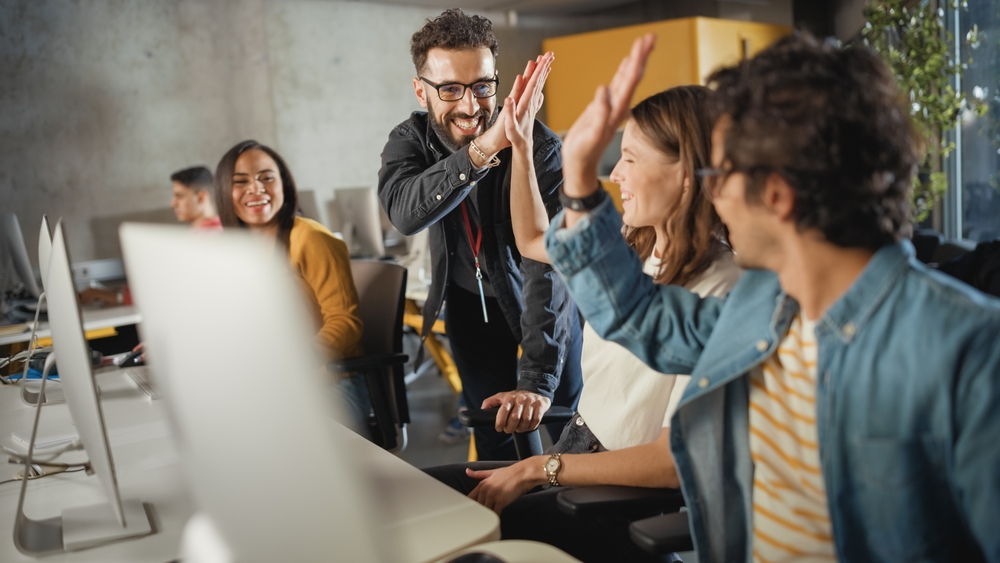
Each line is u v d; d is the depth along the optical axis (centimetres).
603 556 140
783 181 81
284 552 62
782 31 709
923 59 405
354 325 243
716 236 130
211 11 589
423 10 689
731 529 102
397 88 679
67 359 97
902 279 84
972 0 423
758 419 99
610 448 143
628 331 110
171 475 126
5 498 121
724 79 88
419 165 226
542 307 201
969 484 78
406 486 115
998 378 76
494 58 214
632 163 136
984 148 422
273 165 257
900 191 83
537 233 186
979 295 82
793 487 96
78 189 547
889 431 84
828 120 78
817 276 86
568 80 700
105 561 95
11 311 361
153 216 575
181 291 60
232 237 58
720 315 103
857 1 620
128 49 559
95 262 547
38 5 526
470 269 234
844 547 90
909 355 82
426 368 509
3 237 519
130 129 563
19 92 524
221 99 598
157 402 177
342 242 256
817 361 89
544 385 200
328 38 641
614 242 106
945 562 85
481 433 240
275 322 57
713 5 763
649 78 664
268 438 59
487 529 99
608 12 808
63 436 152
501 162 215
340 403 235
